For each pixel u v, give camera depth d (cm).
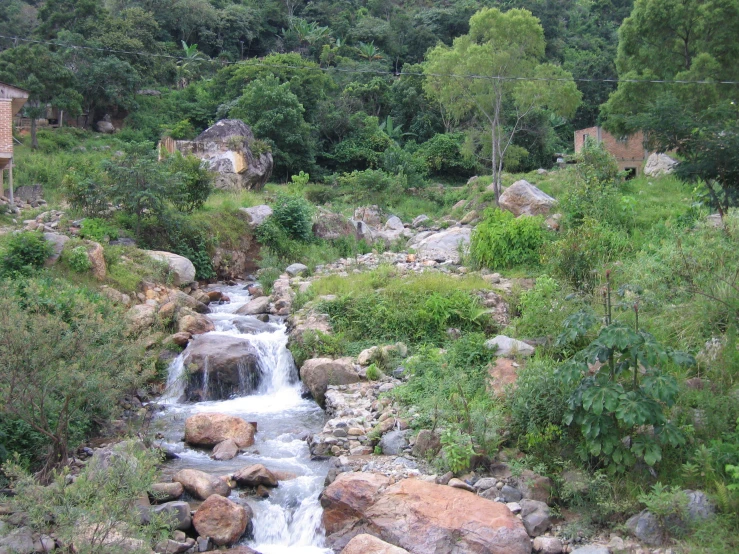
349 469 898
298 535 810
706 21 2633
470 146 3594
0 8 5644
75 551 640
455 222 2717
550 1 6825
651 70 2744
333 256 2267
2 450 873
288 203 2369
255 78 4809
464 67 3009
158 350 1339
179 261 1789
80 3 5159
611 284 1320
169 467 947
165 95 5303
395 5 7725
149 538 658
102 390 919
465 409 930
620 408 761
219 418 1059
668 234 1591
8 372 840
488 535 733
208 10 6412
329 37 6531
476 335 1235
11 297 983
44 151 3834
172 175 1977
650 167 2564
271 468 948
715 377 917
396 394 1088
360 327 1385
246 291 1938
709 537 695
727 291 1049
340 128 4841
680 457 798
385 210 3103
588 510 780
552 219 1934
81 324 949
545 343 1155
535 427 859
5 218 1964
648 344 781
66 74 4006
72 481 857
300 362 1329
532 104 3047
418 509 771
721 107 1262
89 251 1519
